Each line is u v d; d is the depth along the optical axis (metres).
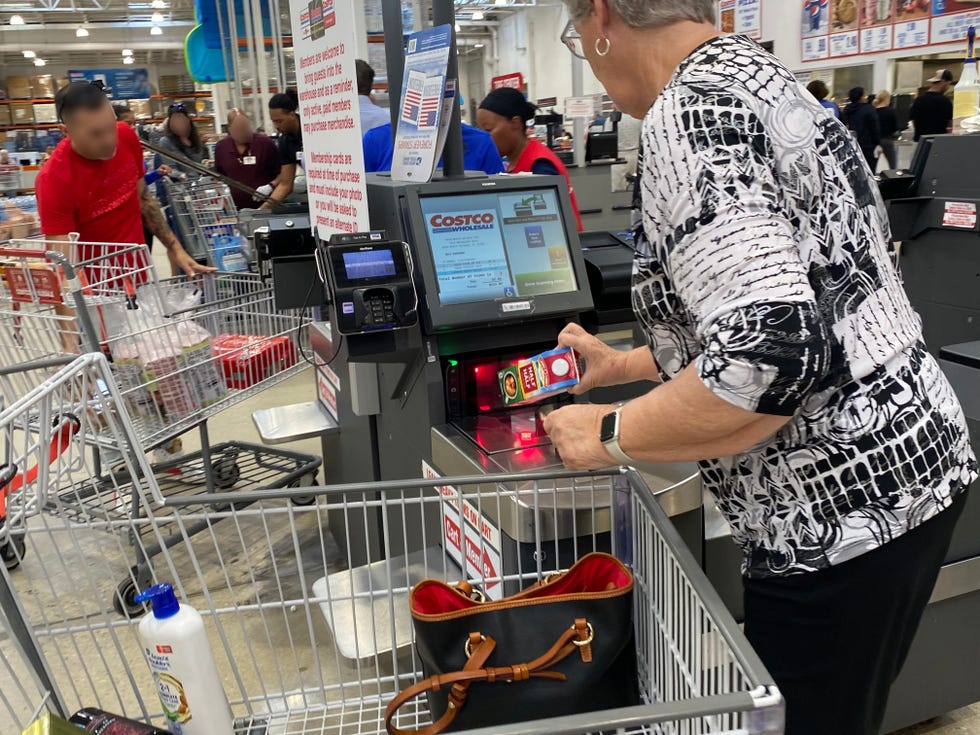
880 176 3.52
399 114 2.08
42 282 2.29
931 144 3.43
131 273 2.64
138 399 2.53
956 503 1.13
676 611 1.16
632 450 1.05
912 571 1.10
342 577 1.79
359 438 2.47
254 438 4.20
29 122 18.28
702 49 1.04
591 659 1.16
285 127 6.46
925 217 3.45
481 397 1.81
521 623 1.17
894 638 1.16
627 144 5.91
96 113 3.27
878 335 1.05
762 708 0.86
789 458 1.06
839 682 1.14
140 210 3.90
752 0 9.02
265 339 2.92
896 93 7.44
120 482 3.03
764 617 1.16
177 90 22.05
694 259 0.94
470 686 1.13
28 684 2.00
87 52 24.94
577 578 1.27
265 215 2.95
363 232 1.72
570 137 7.68
